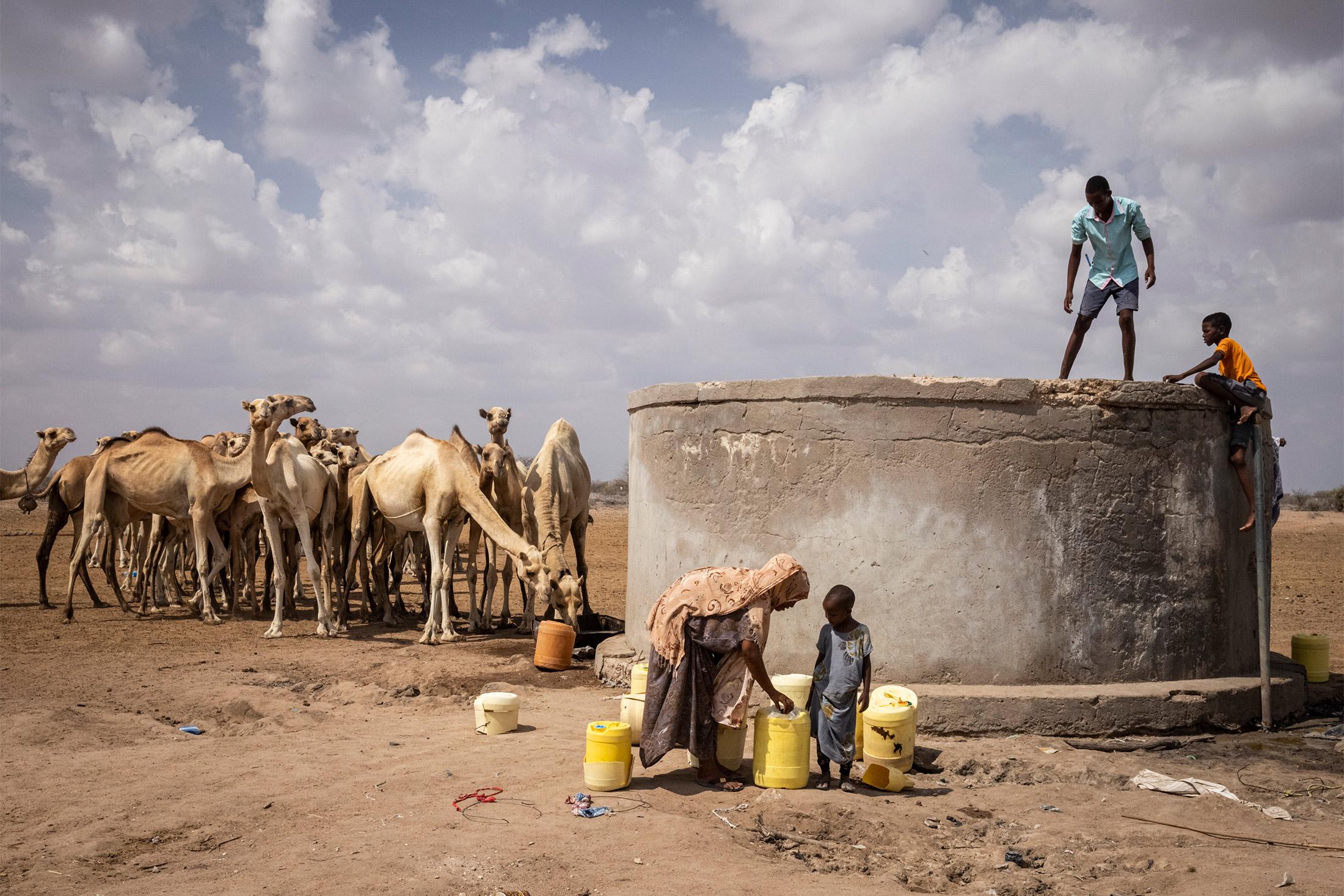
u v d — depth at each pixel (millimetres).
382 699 9562
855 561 8172
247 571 17344
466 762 7000
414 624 15062
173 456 14477
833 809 5875
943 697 7656
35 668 10844
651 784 6504
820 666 6547
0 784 6590
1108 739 7648
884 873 5094
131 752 7438
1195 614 8398
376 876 4844
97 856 5297
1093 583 8086
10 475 18266
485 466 13922
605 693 9609
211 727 8555
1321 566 25359
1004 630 7996
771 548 8523
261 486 13141
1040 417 8070
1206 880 4859
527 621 13852
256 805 6082
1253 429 8594
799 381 8406
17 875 5020
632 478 10508
